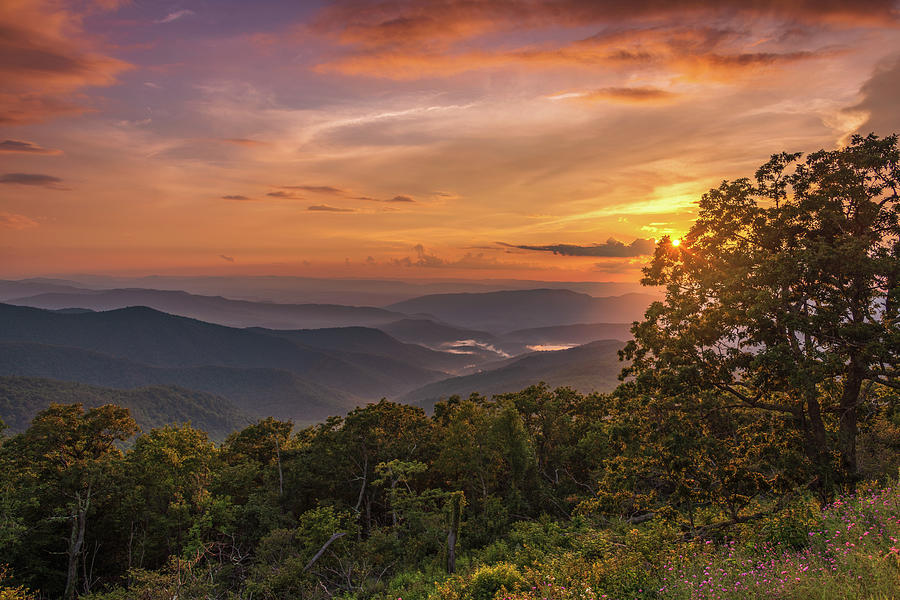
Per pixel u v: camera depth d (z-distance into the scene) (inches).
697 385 732.7
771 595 285.4
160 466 1540.4
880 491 447.8
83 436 1737.2
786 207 756.6
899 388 666.8
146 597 1073.5
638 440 794.8
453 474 1637.6
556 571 506.9
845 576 273.0
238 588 1305.4
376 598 1039.0
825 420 777.6
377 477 1831.9
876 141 716.7
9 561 1343.5
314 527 1264.8
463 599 572.4
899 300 623.5
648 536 506.9
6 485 1409.9
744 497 650.2
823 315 655.8
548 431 1654.8
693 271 785.6
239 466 1760.6
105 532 1590.8
